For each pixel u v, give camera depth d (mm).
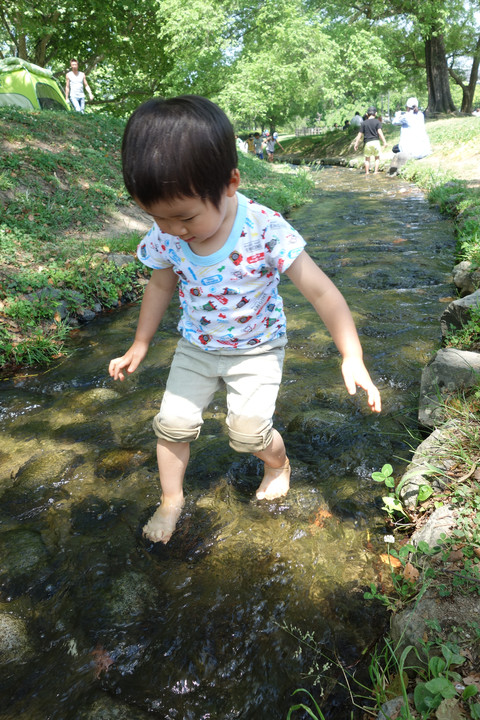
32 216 6676
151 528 2293
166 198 1492
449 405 2775
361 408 3197
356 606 1909
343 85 23953
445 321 3883
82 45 22719
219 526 2330
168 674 1710
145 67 24031
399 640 1654
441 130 18484
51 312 4820
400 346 3900
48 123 9805
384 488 2520
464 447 2410
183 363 2201
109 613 1936
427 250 6648
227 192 1660
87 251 6121
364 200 11242
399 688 1561
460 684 1436
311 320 4613
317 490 2518
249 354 2113
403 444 2818
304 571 2072
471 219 7070
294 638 1806
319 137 33906
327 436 2918
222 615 1904
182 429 2164
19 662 1769
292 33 21234
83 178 8328
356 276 5727
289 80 21938
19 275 5121
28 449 3006
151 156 1443
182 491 2430
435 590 1750
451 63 32125
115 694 1655
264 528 2311
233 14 21844
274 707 1603
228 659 1747
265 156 32156
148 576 2092
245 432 2174
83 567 2145
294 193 11547
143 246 2072
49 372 4012
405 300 4906
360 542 2207
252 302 2021
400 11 25203
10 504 2557
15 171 7449
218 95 21828
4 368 4125
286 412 3211
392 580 1967
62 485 2676
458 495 2143
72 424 3240
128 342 4480
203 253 1902
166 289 2184
